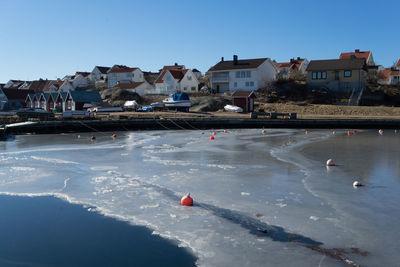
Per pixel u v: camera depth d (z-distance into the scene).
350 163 18.92
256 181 15.10
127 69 101.94
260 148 24.88
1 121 44.97
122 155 22.36
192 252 8.54
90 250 8.82
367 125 43.38
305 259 8.02
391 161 19.41
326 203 12.00
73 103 64.31
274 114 46.44
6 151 24.73
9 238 9.61
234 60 73.06
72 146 27.16
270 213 11.05
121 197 12.97
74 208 11.91
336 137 32.56
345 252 8.35
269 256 8.20
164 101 57.31
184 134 36.84
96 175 16.59
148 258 8.32
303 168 17.70
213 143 28.19
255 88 69.69
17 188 14.45
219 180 15.33
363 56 95.75
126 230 9.97
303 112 54.09
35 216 11.21
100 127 42.97
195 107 59.09
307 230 9.67
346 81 65.94
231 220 10.50
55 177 16.28
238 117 48.44
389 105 58.12
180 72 84.69
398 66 110.19
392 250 8.43
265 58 72.12
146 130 43.09
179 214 11.09
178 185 14.54
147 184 14.75
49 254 8.65
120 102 66.00
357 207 11.55
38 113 49.34
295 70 89.44
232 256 8.26
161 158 21.08
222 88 74.25
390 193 13.13
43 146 27.38
